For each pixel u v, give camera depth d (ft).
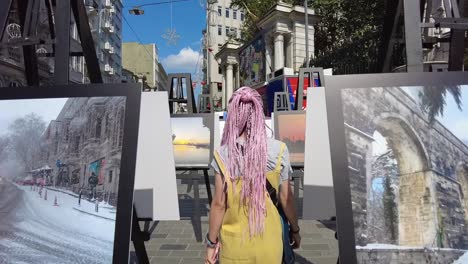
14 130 6.63
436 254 5.51
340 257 5.41
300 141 16.48
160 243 14.33
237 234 5.69
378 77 5.99
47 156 6.45
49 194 6.35
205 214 18.79
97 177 6.17
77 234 6.05
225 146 5.94
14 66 45.39
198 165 15.83
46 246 6.20
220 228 5.94
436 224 5.60
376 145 5.78
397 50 10.05
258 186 5.67
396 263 5.48
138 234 8.27
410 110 5.92
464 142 5.81
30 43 7.78
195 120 16.49
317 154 9.23
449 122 5.88
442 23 7.13
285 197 6.16
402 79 6.00
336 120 5.84
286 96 29.78
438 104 5.93
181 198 22.61
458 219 5.63
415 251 5.50
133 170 6.02
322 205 9.14
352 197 5.61
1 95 6.75
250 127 5.85
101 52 135.74
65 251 6.07
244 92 5.97
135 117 6.22
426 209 5.63
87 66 8.95
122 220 5.91
